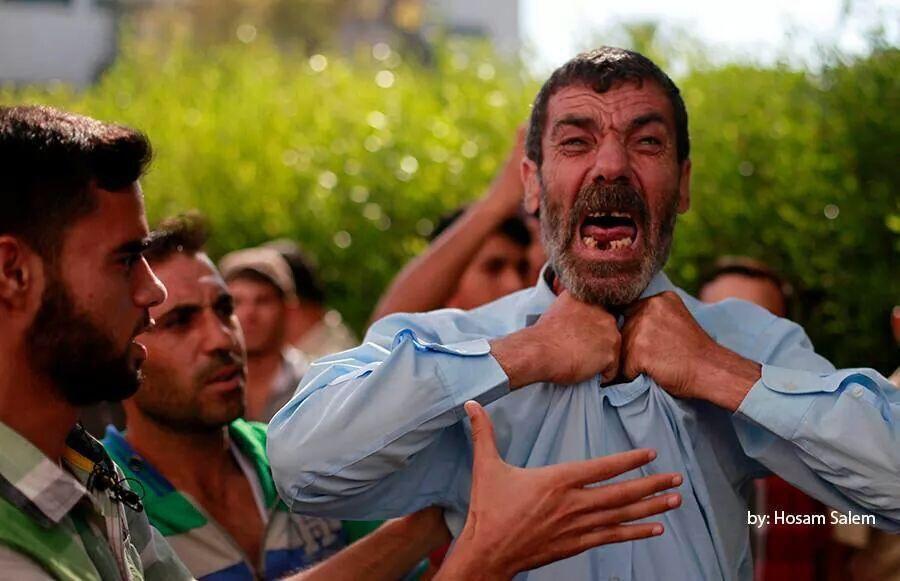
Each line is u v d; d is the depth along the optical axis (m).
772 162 5.14
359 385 2.21
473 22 19.83
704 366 2.26
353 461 2.20
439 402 2.19
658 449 2.27
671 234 2.39
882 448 2.16
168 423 2.83
